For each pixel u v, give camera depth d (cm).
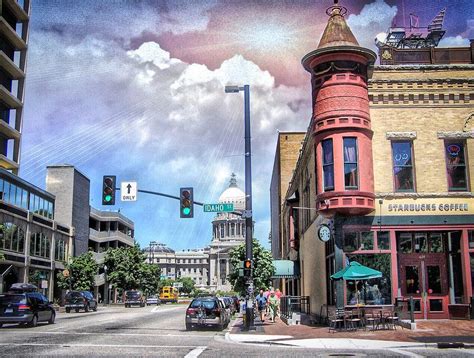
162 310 5084
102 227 8912
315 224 2833
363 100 2302
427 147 2328
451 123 2342
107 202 2400
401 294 2255
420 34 2889
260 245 4209
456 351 1445
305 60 2391
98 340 1792
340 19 2398
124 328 2405
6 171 4734
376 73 2384
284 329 2280
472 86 2362
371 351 1463
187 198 2430
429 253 2298
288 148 5534
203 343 1750
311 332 2066
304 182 3381
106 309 5456
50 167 7006
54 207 6444
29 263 5159
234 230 17738
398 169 2314
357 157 2252
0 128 5634
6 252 4594
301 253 3797
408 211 2266
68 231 6606
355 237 2256
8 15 6059
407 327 2005
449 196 2284
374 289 2223
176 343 1736
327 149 2308
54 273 6091
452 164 2328
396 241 2294
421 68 2403
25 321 2370
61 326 2491
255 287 4097
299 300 3297
